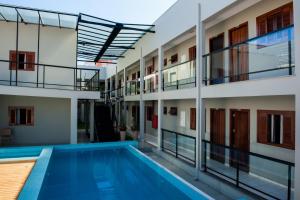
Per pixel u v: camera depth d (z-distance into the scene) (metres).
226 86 7.60
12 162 9.28
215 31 10.29
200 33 8.95
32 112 13.58
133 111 20.56
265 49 6.68
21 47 13.44
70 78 14.06
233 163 8.62
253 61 7.11
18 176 7.60
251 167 7.89
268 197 6.18
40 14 11.75
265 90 6.23
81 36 14.43
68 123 14.09
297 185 5.26
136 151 11.82
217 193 7.25
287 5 7.17
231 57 8.15
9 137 12.80
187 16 9.95
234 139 9.37
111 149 13.08
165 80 12.38
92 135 14.66
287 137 7.24
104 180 8.81
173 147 11.22
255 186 6.88
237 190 6.70
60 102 13.98
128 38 15.00
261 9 8.02
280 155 7.40
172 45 12.91
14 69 13.28
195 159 9.04
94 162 11.02
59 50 13.92
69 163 10.80
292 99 7.09
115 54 19.17
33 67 13.55
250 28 8.48
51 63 13.83
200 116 8.85
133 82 17.02
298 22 5.35
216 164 9.02
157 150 12.21
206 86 8.58
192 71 10.16
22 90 11.43
